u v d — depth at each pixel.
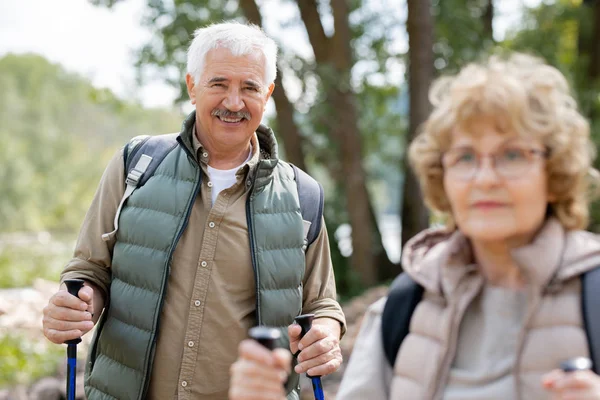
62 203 54.16
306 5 10.73
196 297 2.30
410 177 11.22
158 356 2.29
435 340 1.43
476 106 1.36
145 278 2.29
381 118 13.05
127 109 13.24
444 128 1.41
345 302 10.08
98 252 2.41
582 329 1.29
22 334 6.45
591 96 11.16
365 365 1.53
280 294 2.37
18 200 50.03
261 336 1.18
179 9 10.77
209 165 2.46
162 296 2.28
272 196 2.43
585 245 1.35
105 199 2.45
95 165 56.19
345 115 10.70
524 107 1.34
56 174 55.22
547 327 1.32
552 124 1.35
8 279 12.73
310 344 2.07
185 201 2.35
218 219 2.35
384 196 33.25
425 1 9.76
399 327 1.48
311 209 2.53
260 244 2.35
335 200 11.73
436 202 1.53
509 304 1.40
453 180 1.41
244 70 2.39
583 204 1.43
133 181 2.40
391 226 28.38
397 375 1.47
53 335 2.16
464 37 11.07
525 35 12.87
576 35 13.86
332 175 11.67
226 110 2.38
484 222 1.37
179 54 11.00
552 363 1.30
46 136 56.53
